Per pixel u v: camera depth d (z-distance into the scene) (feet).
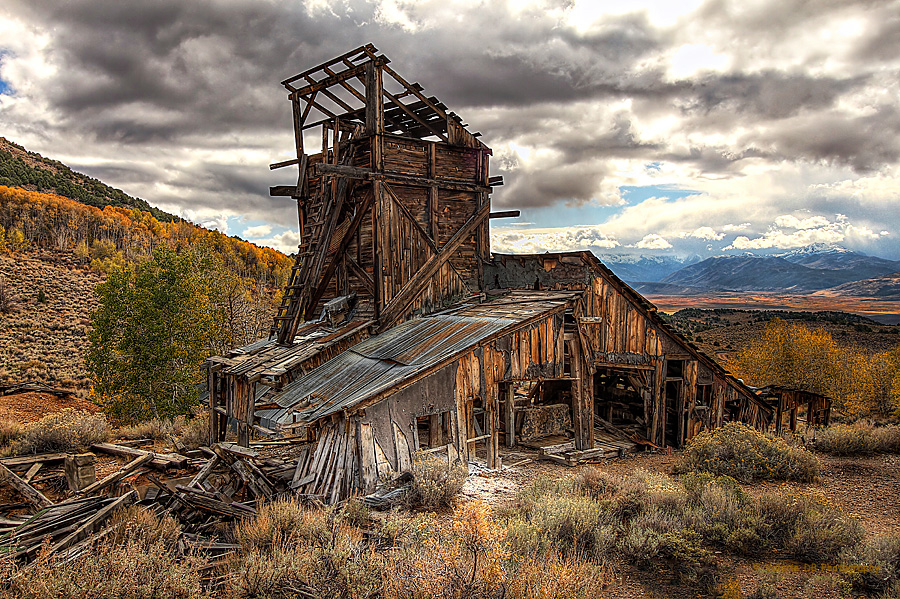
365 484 36.22
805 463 40.65
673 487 32.78
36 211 394.52
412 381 39.91
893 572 21.61
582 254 53.01
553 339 48.24
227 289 98.63
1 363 122.52
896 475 40.70
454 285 60.54
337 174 51.80
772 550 25.54
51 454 50.21
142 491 39.78
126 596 18.93
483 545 19.94
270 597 19.95
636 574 23.70
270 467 45.29
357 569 20.74
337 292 64.03
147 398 75.10
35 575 18.99
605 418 66.08
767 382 137.69
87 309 208.13
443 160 59.41
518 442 55.11
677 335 57.57
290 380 51.85
